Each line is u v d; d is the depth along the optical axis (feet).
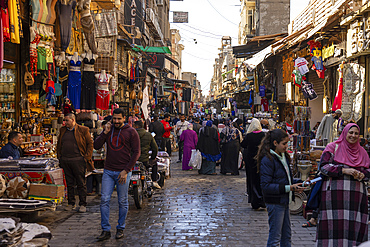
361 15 30.19
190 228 19.51
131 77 66.39
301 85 41.93
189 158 43.14
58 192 20.02
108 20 39.75
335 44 36.68
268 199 13.28
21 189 19.83
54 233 18.47
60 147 23.20
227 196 28.09
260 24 90.84
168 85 136.77
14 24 22.35
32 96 31.14
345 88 32.27
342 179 13.34
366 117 31.81
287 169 13.47
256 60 51.78
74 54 31.37
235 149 39.29
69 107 31.99
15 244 12.42
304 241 17.24
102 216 17.71
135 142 18.25
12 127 27.73
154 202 25.91
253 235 18.30
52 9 27.89
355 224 13.19
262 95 65.05
